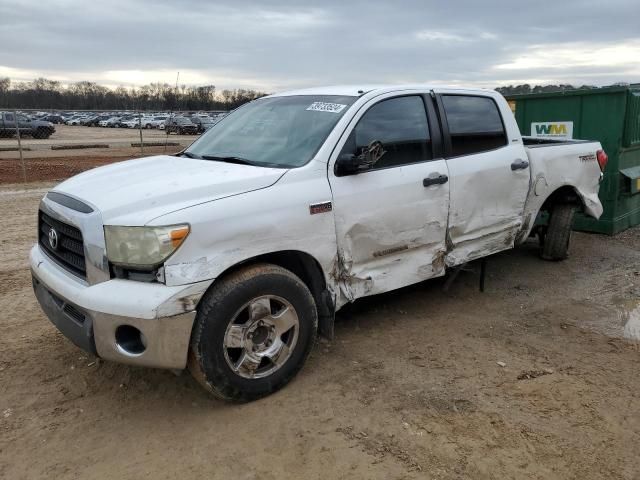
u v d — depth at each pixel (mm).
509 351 4367
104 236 3285
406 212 4363
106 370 4086
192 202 3373
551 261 6684
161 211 3262
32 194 11977
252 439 3279
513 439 3252
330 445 3209
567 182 6023
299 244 3736
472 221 4945
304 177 3832
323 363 4148
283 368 3727
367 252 4211
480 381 3898
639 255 6953
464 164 4828
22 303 5395
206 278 3283
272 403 3631
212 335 3354
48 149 25719
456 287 5770
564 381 3902
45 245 4031
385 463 3055
